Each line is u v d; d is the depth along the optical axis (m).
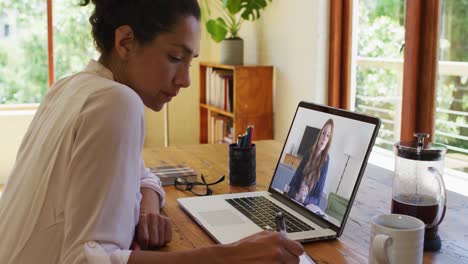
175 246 1.21
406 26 2.87
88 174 0.90
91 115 0.93
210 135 4.43
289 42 3.75
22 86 4.63
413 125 2.90
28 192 0.99
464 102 2.73
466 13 2.65
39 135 1.06
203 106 4.45
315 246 1.21
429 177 1.21
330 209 1.29
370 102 3.37
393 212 1.23
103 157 0.91
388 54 3.18
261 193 1.57
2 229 1.03
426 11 2.79
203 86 4.52
